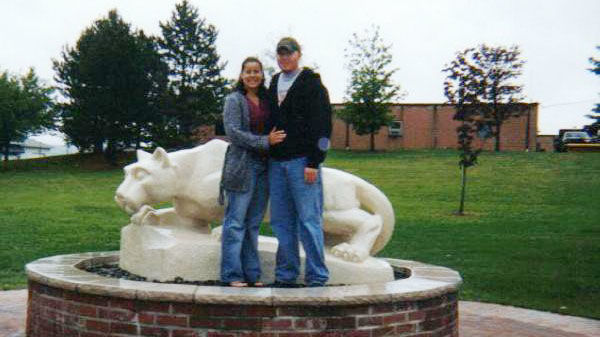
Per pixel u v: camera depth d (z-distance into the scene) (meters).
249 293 4.11
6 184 26.50
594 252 11.59
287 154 4.63
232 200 4.72
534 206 18.36
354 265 5.16
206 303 4.07
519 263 10.54
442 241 12.88
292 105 4.61
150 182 5.32
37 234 13.43
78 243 12.41
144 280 5.06
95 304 4.37
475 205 18.56
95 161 36.12
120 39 34.09
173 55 37.88
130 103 34.16
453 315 4.98
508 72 26.94
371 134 35.94
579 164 27.16
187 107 36.78
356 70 34.88
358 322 4.22
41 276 4.80
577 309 7.41
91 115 34.16
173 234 5.32
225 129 4.65
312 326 4.11
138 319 4.20
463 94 17.59
